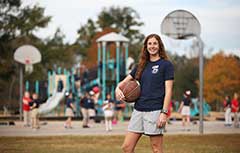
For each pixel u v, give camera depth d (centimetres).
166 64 873
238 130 2727
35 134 2389
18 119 4259
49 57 6575
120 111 3934
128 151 891
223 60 6812
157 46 883
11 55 6278
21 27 6359
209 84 6838
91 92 3562
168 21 2712
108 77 4478
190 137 2142
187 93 3038
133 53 8850
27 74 6269
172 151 1594
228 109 3256
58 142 1906
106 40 4422
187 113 3031
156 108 866
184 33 2689
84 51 8588
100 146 1756
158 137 872
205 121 3969
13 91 6619
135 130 882
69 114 3000
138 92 880
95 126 3203
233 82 6750
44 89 4734
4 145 1773
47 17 6531
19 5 6419
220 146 1758
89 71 4609
